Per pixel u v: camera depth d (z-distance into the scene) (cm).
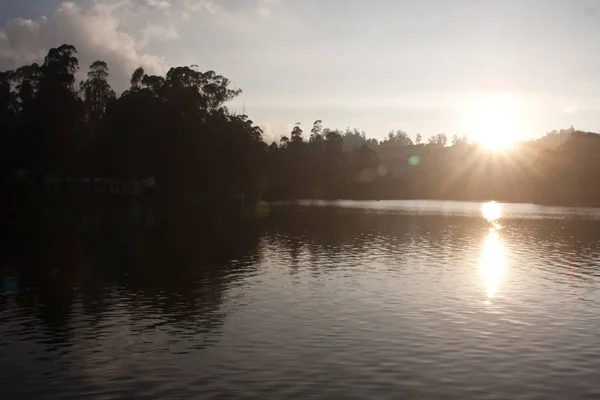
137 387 1158
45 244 3522
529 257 3158
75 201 7775
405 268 2688
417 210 9100
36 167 7844
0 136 7119
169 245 3562
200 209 7719
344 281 2320
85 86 9738
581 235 4647
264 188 12938
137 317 1711
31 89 7738
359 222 5956
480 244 3844
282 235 4344
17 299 1956
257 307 1842
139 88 9312
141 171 8969
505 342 1462
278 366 1275
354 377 1209
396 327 1600
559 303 1923
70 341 1468
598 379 1207
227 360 1316
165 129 8369
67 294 2041
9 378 1211
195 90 8844
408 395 1116
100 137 8494
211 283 2264
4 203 6738
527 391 1140
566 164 13050
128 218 5672
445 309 1823
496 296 2033
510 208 10481
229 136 9625
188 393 1126
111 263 2784
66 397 1112
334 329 1577
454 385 1168
